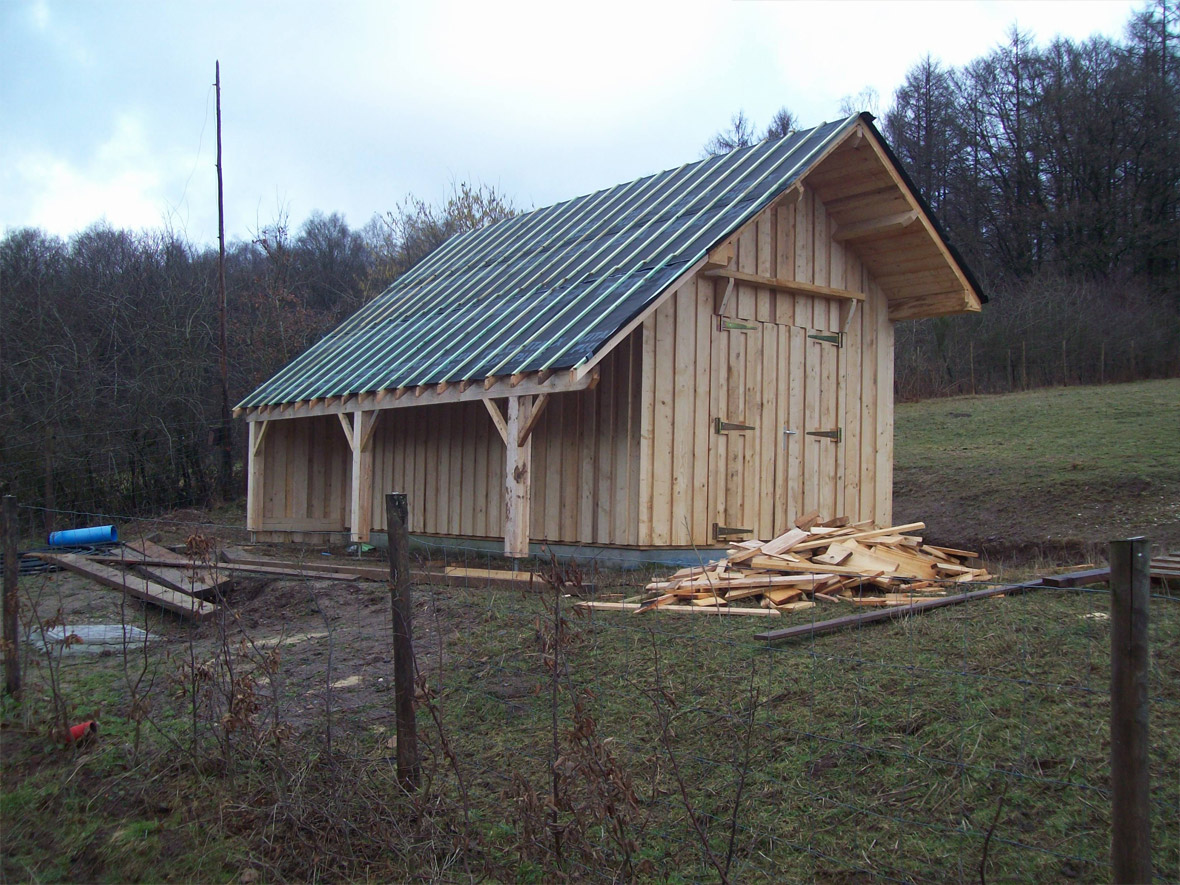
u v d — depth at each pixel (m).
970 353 31.20
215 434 23.23
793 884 3.88
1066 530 14.20
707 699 5.62
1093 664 5.70
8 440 21.44
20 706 6.11
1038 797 4.23
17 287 23.83
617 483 11.39
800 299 12.86
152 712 6.17
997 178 40.84
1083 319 31.34
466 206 34.50
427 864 4.27
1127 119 37.50
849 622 6.91
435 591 9.52
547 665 4.50
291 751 5.27
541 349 10.59
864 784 4.52
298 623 9.30
